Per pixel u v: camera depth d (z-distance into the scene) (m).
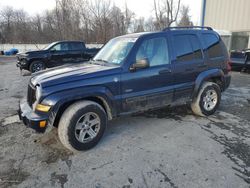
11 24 50.72
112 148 3.36
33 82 3.31
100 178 2.69
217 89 4.63
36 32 42.94
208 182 2.58
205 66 4.41
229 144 3.45
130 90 3.56
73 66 3.88
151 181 2.62
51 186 2.56
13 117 4.63
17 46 35.69
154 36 3.83
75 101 3.25
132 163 2.97
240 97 6.21
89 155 3.18
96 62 4.04
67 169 2.87
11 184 2.59
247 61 10.00
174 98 4.12
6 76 10.21
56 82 3.07
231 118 4.55
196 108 4.50
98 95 3.28
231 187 2.49
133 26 39.06
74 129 3.11
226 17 14.13
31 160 3.07
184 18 26.34
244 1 12.95
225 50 4.86
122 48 3.83
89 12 31.55
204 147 3.36
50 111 2.98
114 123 4.30
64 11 30.39
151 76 3.72
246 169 2.81
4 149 3.35
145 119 4.49
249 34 12.95
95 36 32.25
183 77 4.12
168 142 3.53
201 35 4.45
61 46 11.09
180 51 4.09
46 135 3.78
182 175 2.71
